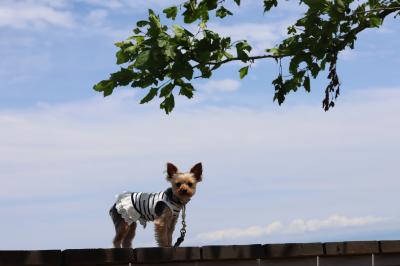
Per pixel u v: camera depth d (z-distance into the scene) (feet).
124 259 13.35
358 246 14.74
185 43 14.49
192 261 13.75
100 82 14.47
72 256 13.06
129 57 14.55
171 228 15.35
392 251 14.98
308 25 14.69
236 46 14.79
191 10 15.11
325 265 14.58
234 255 13.94
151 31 14.35
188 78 14.38
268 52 15.10
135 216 15.15
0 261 12.68
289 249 14.29
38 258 12.89
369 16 15.16
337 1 14.46
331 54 15.21
